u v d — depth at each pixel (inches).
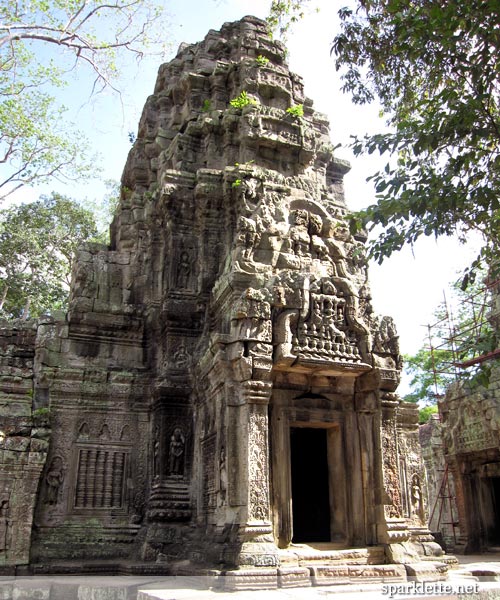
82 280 631.2
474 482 781.3
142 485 569.6
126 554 532.4
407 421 587.8
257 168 612.1
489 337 327.0
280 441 462.3
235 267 506.0
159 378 571.2
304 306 472.4
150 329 624.1
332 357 470.6
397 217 343.9
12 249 1128.2
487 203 321.4
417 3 365.1
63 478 550.3
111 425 581.3
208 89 724.0
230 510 421.7
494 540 767.7
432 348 930.7
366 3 426.3
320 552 424.2
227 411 440.5
